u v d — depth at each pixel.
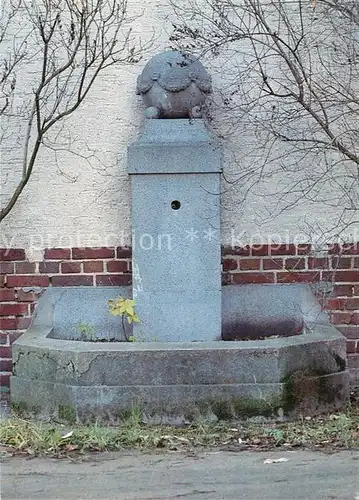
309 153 6.25
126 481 4.31
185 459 4.67
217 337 5.89
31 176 6.37
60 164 6.36
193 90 5.98
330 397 5.45
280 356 5.25
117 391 5.25
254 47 5.79
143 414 5.26
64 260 6.39
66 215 6.38
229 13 6.17
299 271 6.38
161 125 5.98
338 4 5.68
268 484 4.22
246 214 6.38
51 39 6.23
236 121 6.24
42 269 6.39
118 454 4.79
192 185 5.87
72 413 5.25
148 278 5.90
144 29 6.31
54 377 5.36
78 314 6.29
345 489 4.12
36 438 4.98
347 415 5.36
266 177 6.33
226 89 6.25
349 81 6.06
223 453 4.77
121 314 5.93
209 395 5.25
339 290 6.39
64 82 6.29
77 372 5.24
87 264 6.39
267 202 6.37
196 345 5.37
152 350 5.26
